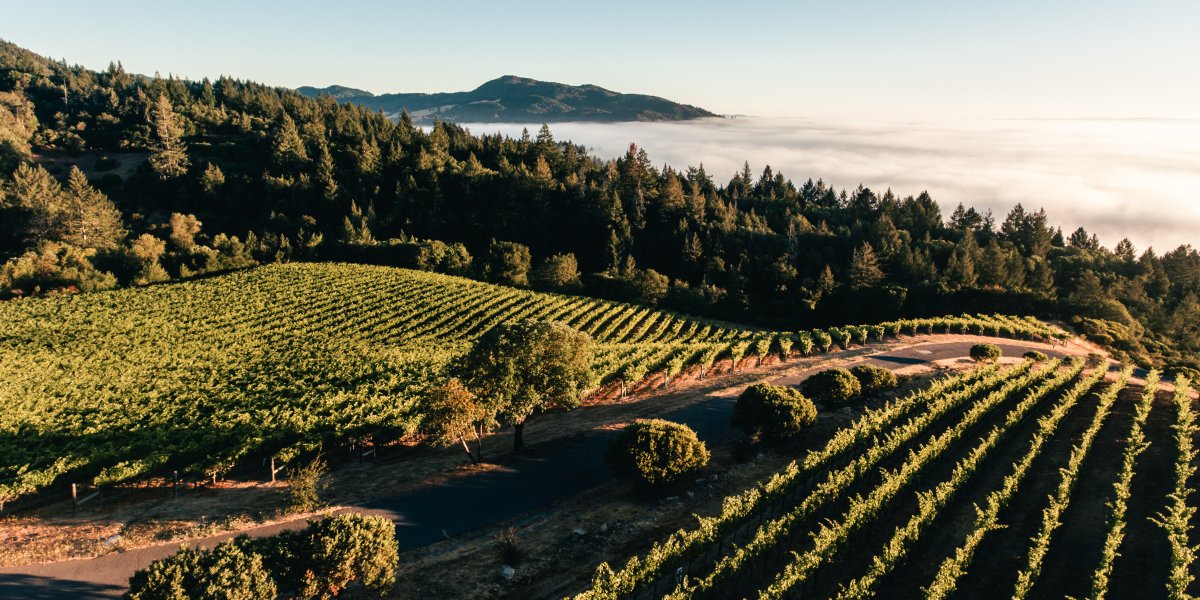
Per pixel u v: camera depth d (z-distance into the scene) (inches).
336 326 3006.9
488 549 1056.2
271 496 1293.1
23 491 1234.0
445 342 2844.5
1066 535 1092.5
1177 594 842.8
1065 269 5022.1
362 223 5462.6
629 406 1919.3
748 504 1069.8
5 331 2667.3
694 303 4301.2
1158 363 2790.4
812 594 919.7
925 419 1465.3
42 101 7652.6
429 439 1638.8
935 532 1103.0
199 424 1648.6
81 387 1996.8
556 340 1429.6
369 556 869.8
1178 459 1282.0
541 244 5713.6
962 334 3117.6
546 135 7303.2
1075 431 1601.9
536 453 1493.6
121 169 6240.2
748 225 5743.1
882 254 4972.9
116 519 1171.3
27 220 4581.7
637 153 6850.4
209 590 764.0
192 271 4311.0
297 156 6348.4
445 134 7539.4
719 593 919.7
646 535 1092.5
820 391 1722.4
